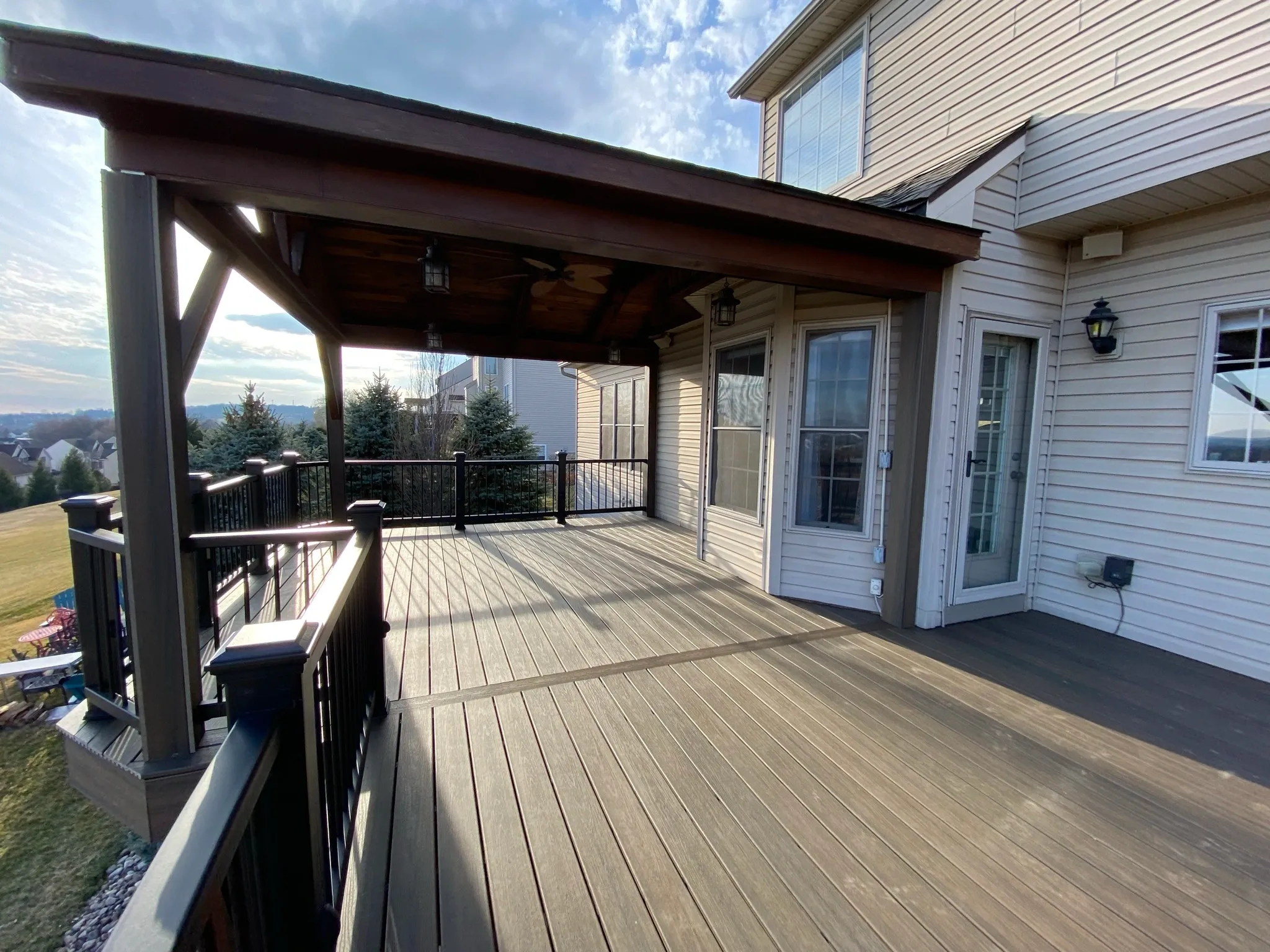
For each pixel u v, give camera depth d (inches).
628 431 357.1
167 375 76.1
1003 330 145.0
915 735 92.7
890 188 184.9
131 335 74.0
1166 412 131.9
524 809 73.5
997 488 153.7
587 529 265.0
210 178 75.4
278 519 187.2
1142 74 118.1
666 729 93.4
